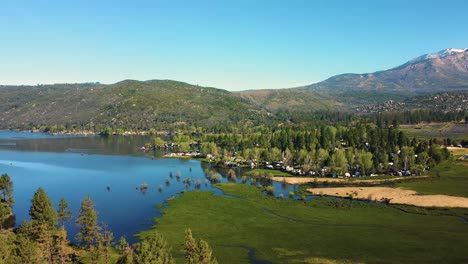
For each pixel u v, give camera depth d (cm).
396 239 11731
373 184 19975
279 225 13288
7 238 9631
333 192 18200
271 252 10781
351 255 10475
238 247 11181
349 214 14650
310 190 18712
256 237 12056
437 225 13188
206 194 17562
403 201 16288
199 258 7119
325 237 12006
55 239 9538
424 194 17350
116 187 19612
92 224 10244
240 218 14100
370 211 15038
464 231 12469
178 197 17238
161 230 12694
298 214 14650
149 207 15662
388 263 9875
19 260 7512
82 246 10569
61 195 17800
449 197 16725
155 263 7000
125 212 14900
